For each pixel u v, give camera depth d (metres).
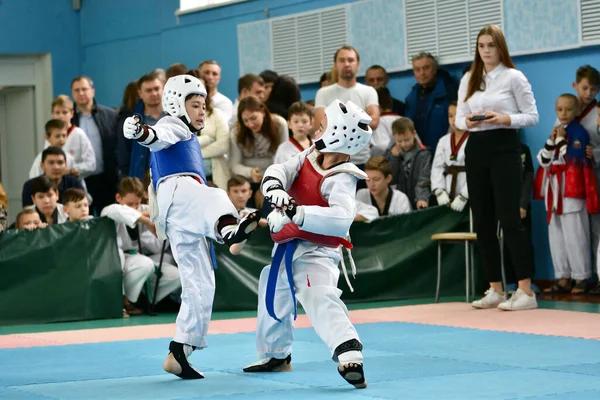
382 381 5.20
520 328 7.55
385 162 10.23
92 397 4.85
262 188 5.11
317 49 13.15
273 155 10.20
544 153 10.20
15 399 4.83
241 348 6.79
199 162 5.57
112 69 16.12
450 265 10.48
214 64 10.96
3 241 8.83
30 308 8.86
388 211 10.34
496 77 8.84
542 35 10.83
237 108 10.36
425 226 10.39
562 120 10.04
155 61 15.43
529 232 10.52
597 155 10.02
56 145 10.87
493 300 9.09
